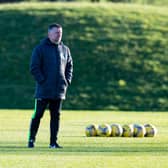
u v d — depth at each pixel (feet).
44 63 147.33
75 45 499.10
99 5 596.70
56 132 149.69
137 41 520.83
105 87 442.91
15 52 494.18
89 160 123.75
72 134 187.73
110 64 477.77
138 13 586.45
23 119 267.59
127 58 489.67
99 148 147.23
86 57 484.33
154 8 626.23
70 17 549.95
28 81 453.99
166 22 576.61
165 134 190.60
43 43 147.95
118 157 128.88
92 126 178.19
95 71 467.93
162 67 484.33
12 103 408.67
